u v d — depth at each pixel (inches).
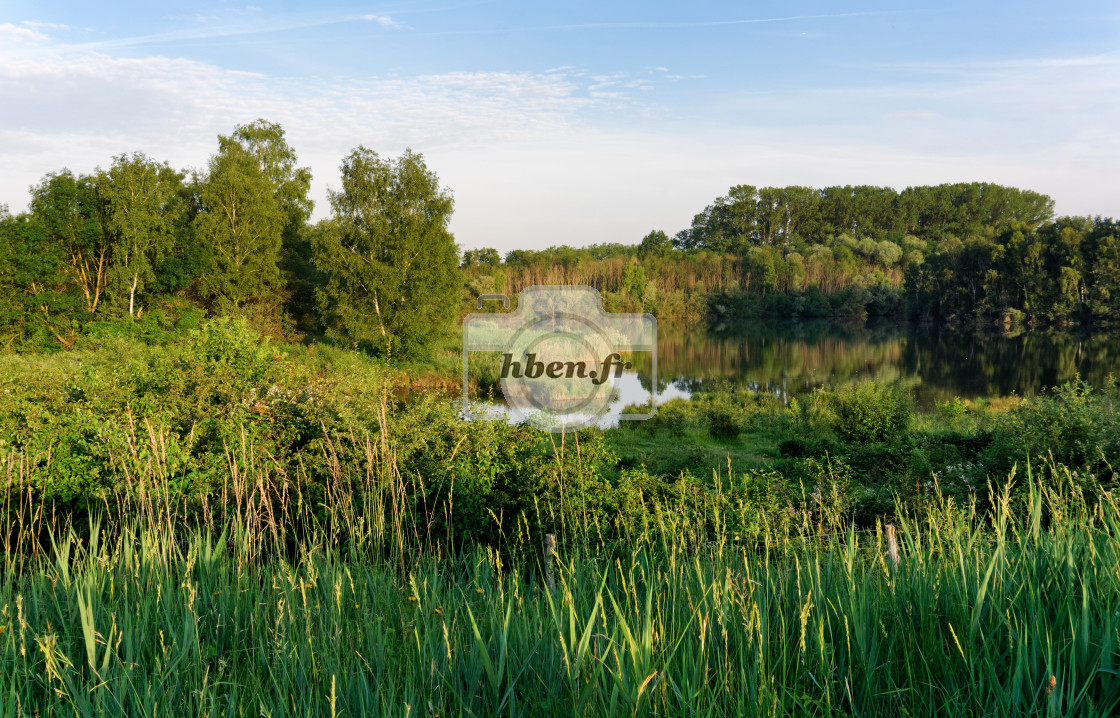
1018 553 120.8
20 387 356.2
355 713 95.2
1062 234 2780.5
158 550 161.3
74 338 1268.5
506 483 267.6
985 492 294.5
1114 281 2591.0
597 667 90.6
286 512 218.7
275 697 102.9
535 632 109.7
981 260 3024.1
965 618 101.0
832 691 95.5
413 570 164.7
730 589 112.6
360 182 1338.6
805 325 3282.5
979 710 86.8
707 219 5403.5
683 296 3494.1
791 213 5118.1
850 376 1491.1
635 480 291.1
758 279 3740.2
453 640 110.5
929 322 3292.3
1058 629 97.8
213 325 449.4
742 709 88.8
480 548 192.9
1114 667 88.0
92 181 1389.0
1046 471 291.9
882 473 414.3
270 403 353.4
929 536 132.9
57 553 160.7
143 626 121.0
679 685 95.5
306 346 1460.4
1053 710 80.0
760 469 449.4
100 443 277.7
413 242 1320.1
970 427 681.0
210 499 256.1
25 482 259.3
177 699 102.4
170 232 1397.6
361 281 1342.3
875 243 4151.1
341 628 120.7
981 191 5433.1
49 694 102.2
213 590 142.5
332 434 288.0
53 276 1285.7
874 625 102.2
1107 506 138.9
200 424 316.8
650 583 125.6
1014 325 2800.2
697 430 686.5
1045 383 1352.1
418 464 270.5
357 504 219.9
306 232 1800.0
